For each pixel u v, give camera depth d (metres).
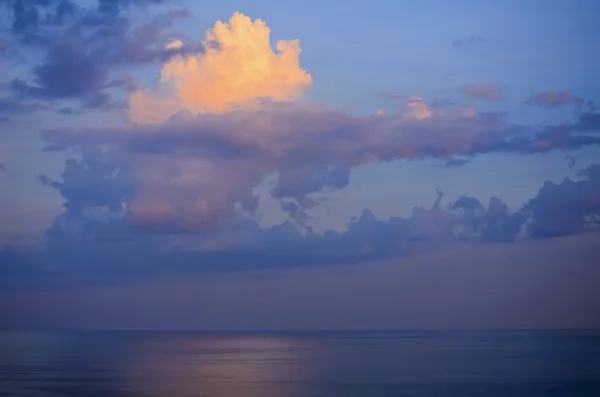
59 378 43.00
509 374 43.62
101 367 52.69
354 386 37.84
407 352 73.50
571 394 33.28
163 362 58.91
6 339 122.19
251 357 66.81
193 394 34.34
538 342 98.44
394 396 33.31
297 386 37.94
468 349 78.50
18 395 34.09
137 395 33.97
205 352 77.50
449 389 35.69
